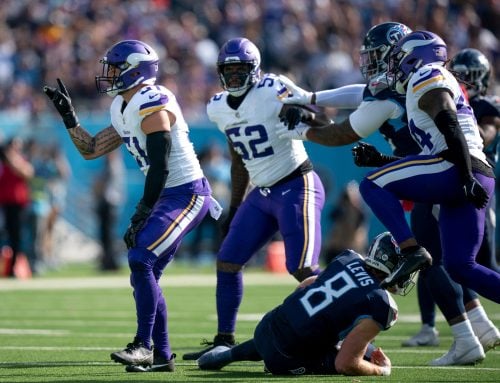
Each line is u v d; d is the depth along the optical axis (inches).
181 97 2659.9
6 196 2000.5
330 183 2370.8
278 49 2842.0
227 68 960.3
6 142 2084.2
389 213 816.9
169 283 1894.7
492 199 984.3
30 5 2947.8
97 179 2165.4
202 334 1169.4
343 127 899.4
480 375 828.0
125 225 2383.1
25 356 944.3
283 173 963.3
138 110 829.8
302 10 2955.2
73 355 952.9
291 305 796.0
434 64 844.6
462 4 2881.4
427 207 940.0
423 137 836.6
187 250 2422.5
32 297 1611.7
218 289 966.4
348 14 2965.1
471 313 959.6
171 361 847.7
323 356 812.6
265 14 2955.2
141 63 853.2
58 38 2832.2
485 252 979.3
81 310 1422.2
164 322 845.8
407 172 820.6
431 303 1067.3
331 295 783.7
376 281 787.4
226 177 2278.5
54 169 2148.1
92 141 909.2
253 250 970.7
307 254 948.6
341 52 2810.0
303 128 924.6
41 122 2379.4
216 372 839.7
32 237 2074.3
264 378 792.9
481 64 1027.3
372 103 887.1
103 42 2854.3
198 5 3048.7
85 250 2506.2
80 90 2674.7
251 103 962.1
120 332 1160.2
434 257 936.9
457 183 817.5
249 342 831.1
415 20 2854.3
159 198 848.3
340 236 2151.8
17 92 2608.3
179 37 2891.2
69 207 2468.0
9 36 2839.6
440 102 810.8
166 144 825.5
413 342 1069.8
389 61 874.1
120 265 2274.9
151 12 2984.7
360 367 788.0
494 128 1024.9
